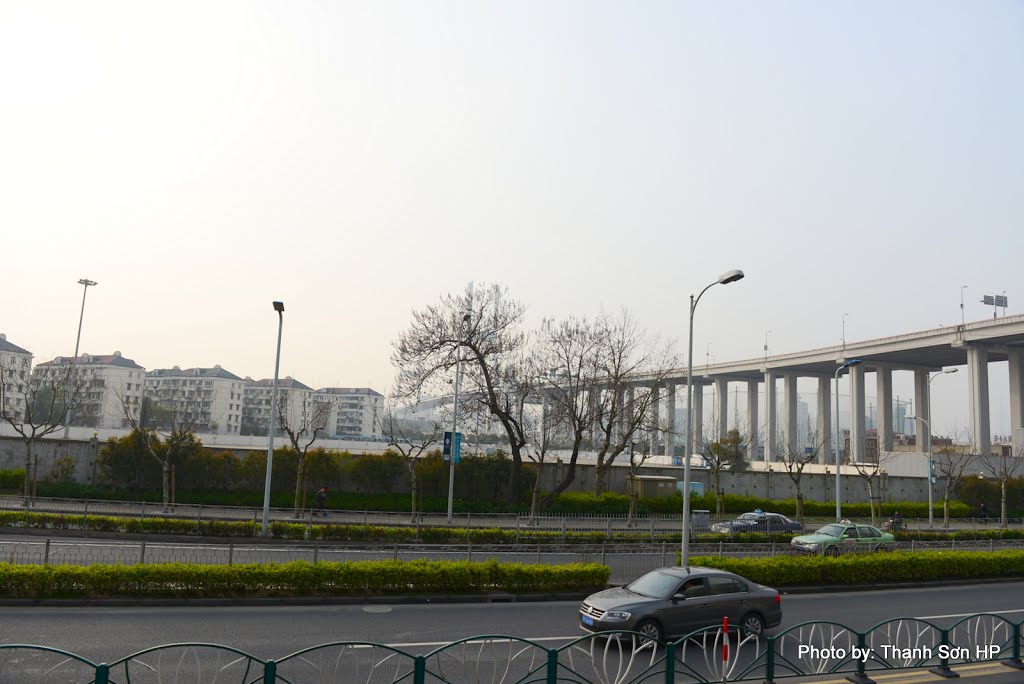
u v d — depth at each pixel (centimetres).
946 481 6128
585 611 1525
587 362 4650
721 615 1542
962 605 2145
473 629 1622
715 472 5203
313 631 1541
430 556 2750
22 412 9006
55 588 1727
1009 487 6003
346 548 2900
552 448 5341
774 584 2353
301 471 3900
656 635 1473
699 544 3384
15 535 2838
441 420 5212
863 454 8719
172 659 1283
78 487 4078
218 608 1750
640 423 4700
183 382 13250
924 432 8844
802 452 9775
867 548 3192
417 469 4594
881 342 7981
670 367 5022
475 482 4744
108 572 1769
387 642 1473
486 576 2055
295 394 12206
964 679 1202
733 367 10094
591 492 4919
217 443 6322
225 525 3050
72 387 7056
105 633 1449
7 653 1267
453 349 4366
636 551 3109
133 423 4491
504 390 4584
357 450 5691
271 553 2633
